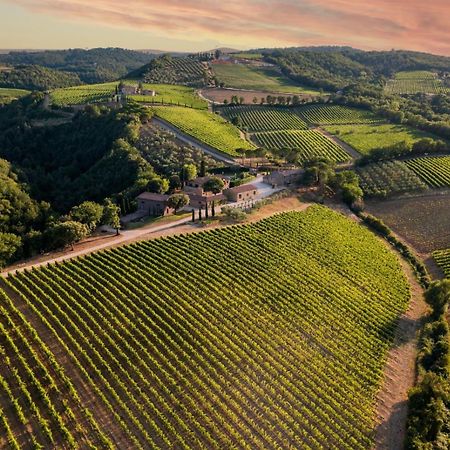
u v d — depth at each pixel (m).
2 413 46.16
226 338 61.09
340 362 60.50
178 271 74.12
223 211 98.50
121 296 67.12
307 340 63.59
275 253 82.88
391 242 99.25
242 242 84.81
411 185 121.81
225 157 145.25
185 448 45.97
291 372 57.62
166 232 88.38
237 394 52.81
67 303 65.06
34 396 49.91
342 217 104.69
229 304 68.19
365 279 80.12
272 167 138.38
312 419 51.09
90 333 59.69
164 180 109.44
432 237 101.44
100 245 82.25
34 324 60.69
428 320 71.56
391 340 66.56
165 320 63.81
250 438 47.97
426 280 84.00
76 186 135.25
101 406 50.06
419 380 58.47
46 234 82.12
